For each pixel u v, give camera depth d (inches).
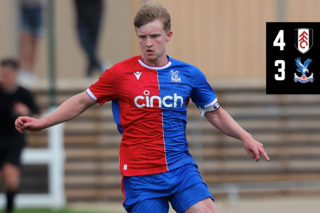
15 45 1083.9
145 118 423.2
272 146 1080.2
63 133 1071.0
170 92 427.8
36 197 966.4
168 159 424.2
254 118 1082.7
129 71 430.0
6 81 865.5
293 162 1080.8
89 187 1065.5
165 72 431.2
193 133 1047.0
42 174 976.9
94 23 1083.9
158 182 422.0
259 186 1041.5
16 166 850.1
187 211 418.6
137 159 425.4
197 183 422.0
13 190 850.1
